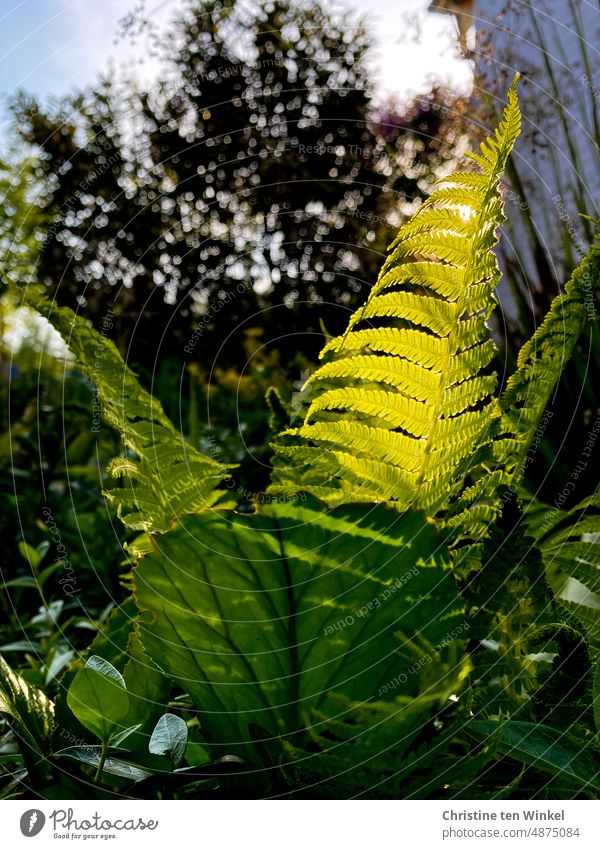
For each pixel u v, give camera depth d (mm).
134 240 2104
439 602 371
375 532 360
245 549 364
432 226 417
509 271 1240
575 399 1010
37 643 1191
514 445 471
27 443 1997
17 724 380
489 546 427
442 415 426
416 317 424
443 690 355
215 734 396
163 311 2232
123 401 499
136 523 484
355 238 1694
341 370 431
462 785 378
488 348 427
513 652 432
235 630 377
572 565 510
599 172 1213
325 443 515
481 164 411
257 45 2045
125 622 486
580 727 415
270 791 383
